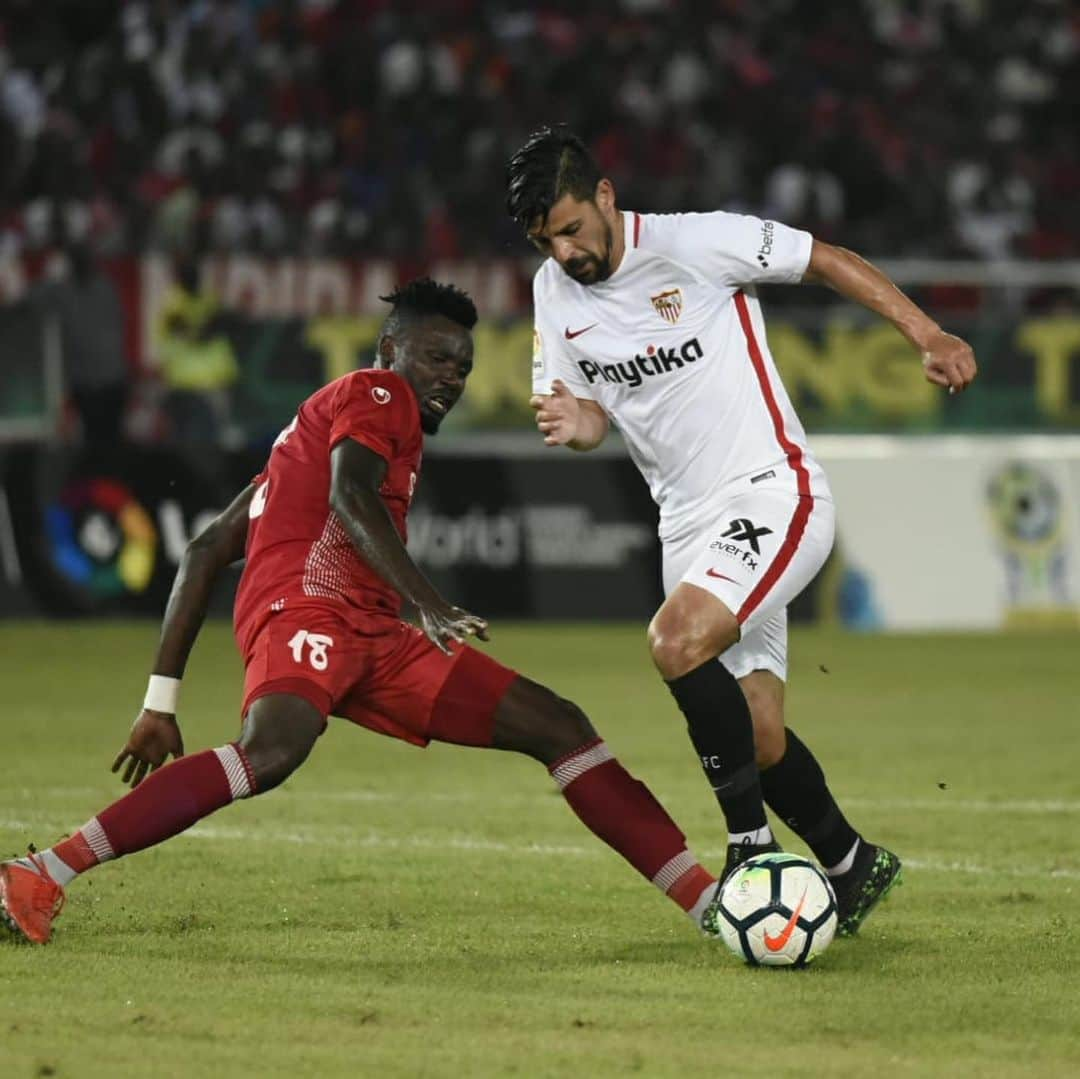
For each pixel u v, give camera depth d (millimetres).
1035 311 66625
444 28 85375
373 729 19547
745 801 19297
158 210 72625
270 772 18516
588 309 20391
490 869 23828
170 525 59156
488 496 59938
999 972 18016
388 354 19469
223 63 80438
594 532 60656
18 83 79688
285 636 18859
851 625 61531
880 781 32438
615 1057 14750
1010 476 62562
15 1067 14219
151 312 61312
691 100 83312
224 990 16844
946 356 19766
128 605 59000
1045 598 62469
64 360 60781
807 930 18016
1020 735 38531
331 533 19125
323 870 23562
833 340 63125
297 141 77625
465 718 19203
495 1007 16359
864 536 61688
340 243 71438
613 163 79562
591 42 83250
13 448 58938
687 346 20125
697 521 20422
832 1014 16219
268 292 62594
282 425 61625
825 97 85938
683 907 19156
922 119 86438
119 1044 14938
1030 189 84688
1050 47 90938
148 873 23062
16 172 75688
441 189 76250
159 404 61562
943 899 22219
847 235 77125
